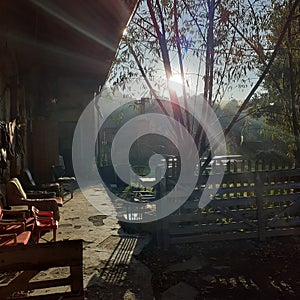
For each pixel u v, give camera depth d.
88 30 5.22
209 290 3.47
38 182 10.31
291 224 5.30
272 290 3.49
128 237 5.17
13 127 6.05
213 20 5.26
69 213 6.82
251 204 5.19
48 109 10.18
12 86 7.00
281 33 5.31
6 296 2.24
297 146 6.34
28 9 4.93
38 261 2.26
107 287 3.51
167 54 5.45
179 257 4.43
